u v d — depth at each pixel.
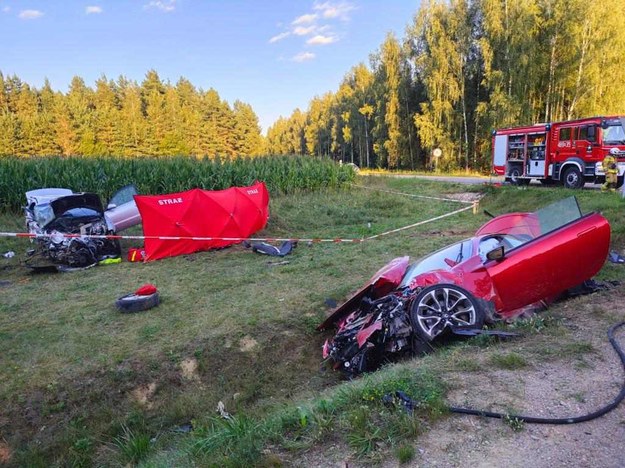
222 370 5.75
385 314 5.31
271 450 2.94
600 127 15.73
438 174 36.91
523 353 4.16
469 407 3.25
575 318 5.06
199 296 7.93
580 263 5.48
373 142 55.12
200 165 18.67
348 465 2.70
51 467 4.47
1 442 4.65
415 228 13.52
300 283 8.37
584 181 16.52
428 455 2.74
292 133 101.56
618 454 2.68
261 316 6.71
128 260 11.01
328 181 21.28
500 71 34.41
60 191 12.75
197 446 3.29
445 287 5.16
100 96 83.31
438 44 39.78
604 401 3.25
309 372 5.83
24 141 61.41
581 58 31.83
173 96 83.75
